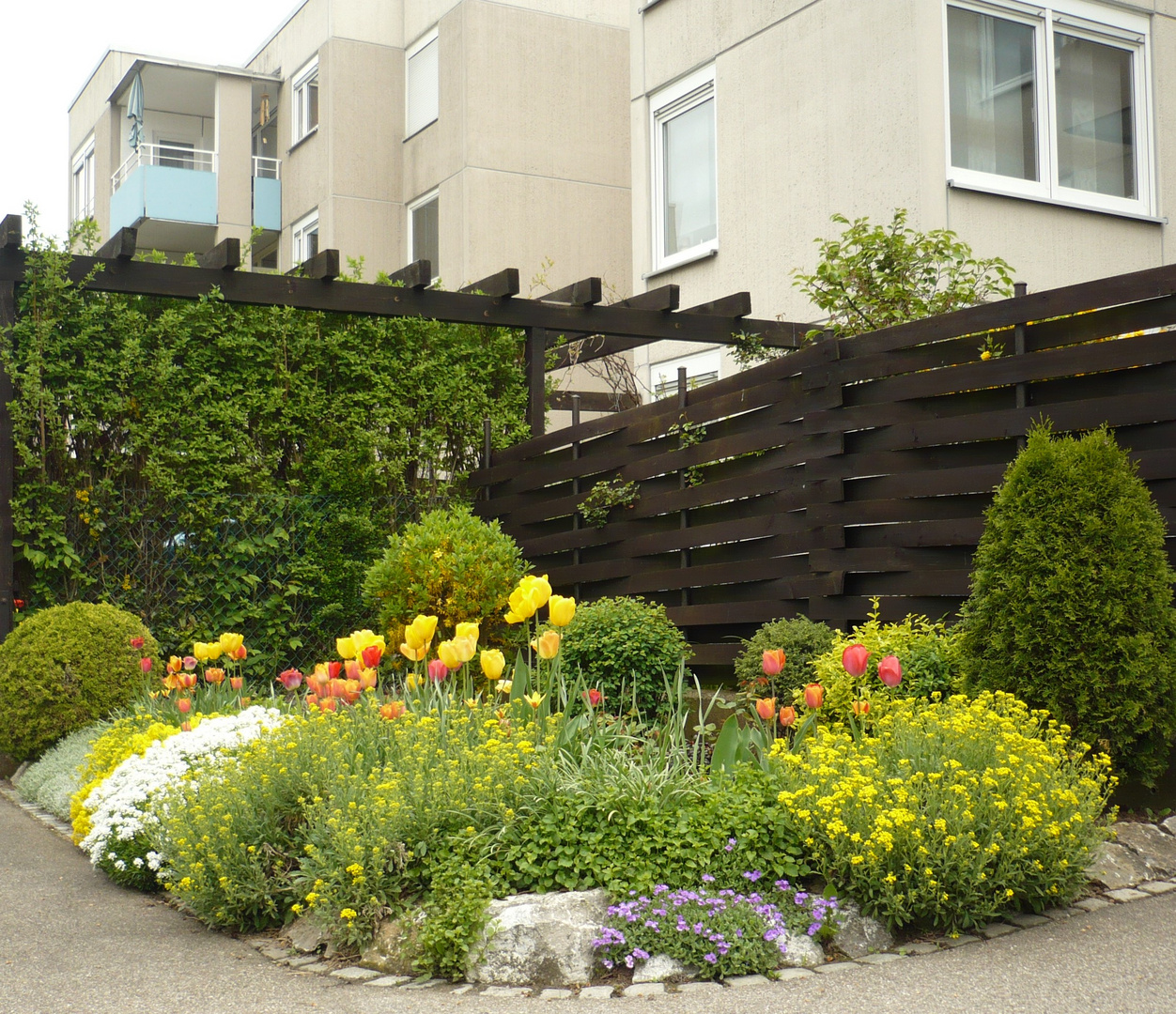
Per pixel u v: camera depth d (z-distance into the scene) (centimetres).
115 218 2097
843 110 1090
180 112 2323
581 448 970
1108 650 506
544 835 444
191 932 463
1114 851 492
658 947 399
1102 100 1125
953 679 576
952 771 451
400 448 1037
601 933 401
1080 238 1090
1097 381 592
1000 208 1045
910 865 420
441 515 891
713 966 392
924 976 381
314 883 444
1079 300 592
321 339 1016
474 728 530
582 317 1050
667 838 437
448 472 1090
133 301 955
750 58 1195
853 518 696
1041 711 500
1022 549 531
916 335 667
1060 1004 350
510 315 1032
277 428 990
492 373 1098
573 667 746
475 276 1720
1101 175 1123
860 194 1071
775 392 759
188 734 599
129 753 634
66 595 907
